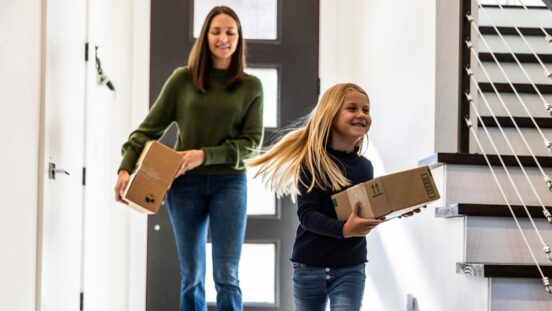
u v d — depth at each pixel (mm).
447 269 2480
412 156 2971
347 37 4070
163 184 2736
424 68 2822
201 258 3113
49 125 2422
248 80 3113
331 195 2357
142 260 3875
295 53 4035
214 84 3084
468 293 2295
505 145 2951
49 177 2426
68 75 2725
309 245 2355
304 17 4051
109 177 3684
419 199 2170
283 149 2475
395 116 3242
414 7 2971
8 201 1983
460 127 2678
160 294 3877
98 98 3340
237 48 3096
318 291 2369
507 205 2322
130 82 3924
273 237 3953
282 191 2541
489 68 3400
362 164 2432
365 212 2176
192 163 2887
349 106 2373
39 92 2336
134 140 3035
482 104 3131
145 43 3955
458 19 2699
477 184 2523
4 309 1944
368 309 3736
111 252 3764
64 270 2680
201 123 3055
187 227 3064
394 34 3268
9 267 1993
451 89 2691
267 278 3961
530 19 3916
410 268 2934
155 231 3893
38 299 2305
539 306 2156
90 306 3186
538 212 2346
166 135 3936
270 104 4023
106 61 3574
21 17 2105
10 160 2002
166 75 3955
